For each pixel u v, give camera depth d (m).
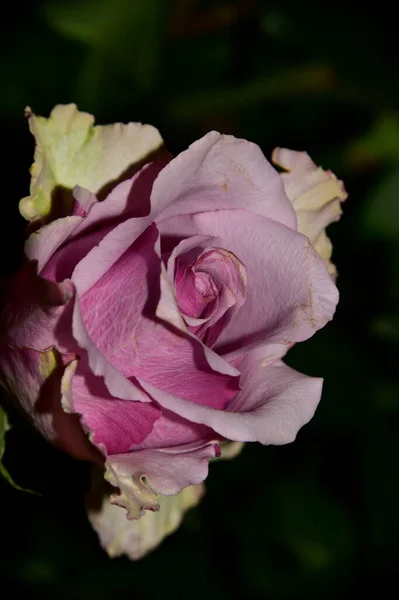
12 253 0.55
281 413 0.52
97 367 0.49
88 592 0.66
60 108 0.53
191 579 0.67
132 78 0.66
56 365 0.50
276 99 0.69
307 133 0.71
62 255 0.51
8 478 0.52
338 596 0.68
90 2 0.64
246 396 0.53
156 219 0.52
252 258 0.53
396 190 0.66
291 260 0.53
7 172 0.58
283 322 0.53
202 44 0.69
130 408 0.51
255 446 0.68
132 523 0.54
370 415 0.67
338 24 0.67
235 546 0.68
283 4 0.67
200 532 0.68
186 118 0.67
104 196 0.53
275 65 0.70
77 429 0.50
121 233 0.50
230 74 0.70
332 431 0.68
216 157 0.52
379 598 0.68
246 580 0.68
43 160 0.53
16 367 0.51
